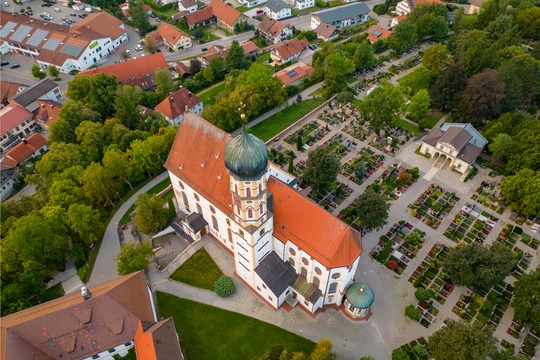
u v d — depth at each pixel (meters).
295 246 70.56
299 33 197.75
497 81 112.25
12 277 81.12
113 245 91.88
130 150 105.88
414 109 122.19
